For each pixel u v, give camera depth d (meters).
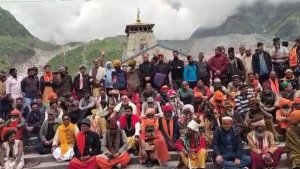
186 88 13.87
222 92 13.46
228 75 15.21
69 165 10.68
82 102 13.27
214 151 10.66
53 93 13.35
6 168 10.64
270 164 10.57
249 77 14.30
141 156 10.91
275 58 15.62
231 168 10.39
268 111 12.68
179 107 13.12
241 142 10.77
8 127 11.83
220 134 10.78
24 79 14.09
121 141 11.00
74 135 11.55
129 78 15.10
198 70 15.30
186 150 10.59
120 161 10.71
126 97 12.27
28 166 10.97
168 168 10.72
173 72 15.41
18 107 13.27
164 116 11.72
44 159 11.44
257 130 10.90
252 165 10.55
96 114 12.71
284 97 13.38
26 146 12.06
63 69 14.59
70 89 14.60
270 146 10.86
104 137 10.95
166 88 13.95
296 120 10.50
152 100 12.56
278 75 15.55
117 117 12.23
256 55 15.23
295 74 14.85
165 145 10.88
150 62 15.25
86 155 10.73
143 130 11.14
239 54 16.12
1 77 14.24
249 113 11.80
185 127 11.55
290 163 10.70
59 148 11.45
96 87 14.89
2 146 10.87
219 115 11.98
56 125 11.92
